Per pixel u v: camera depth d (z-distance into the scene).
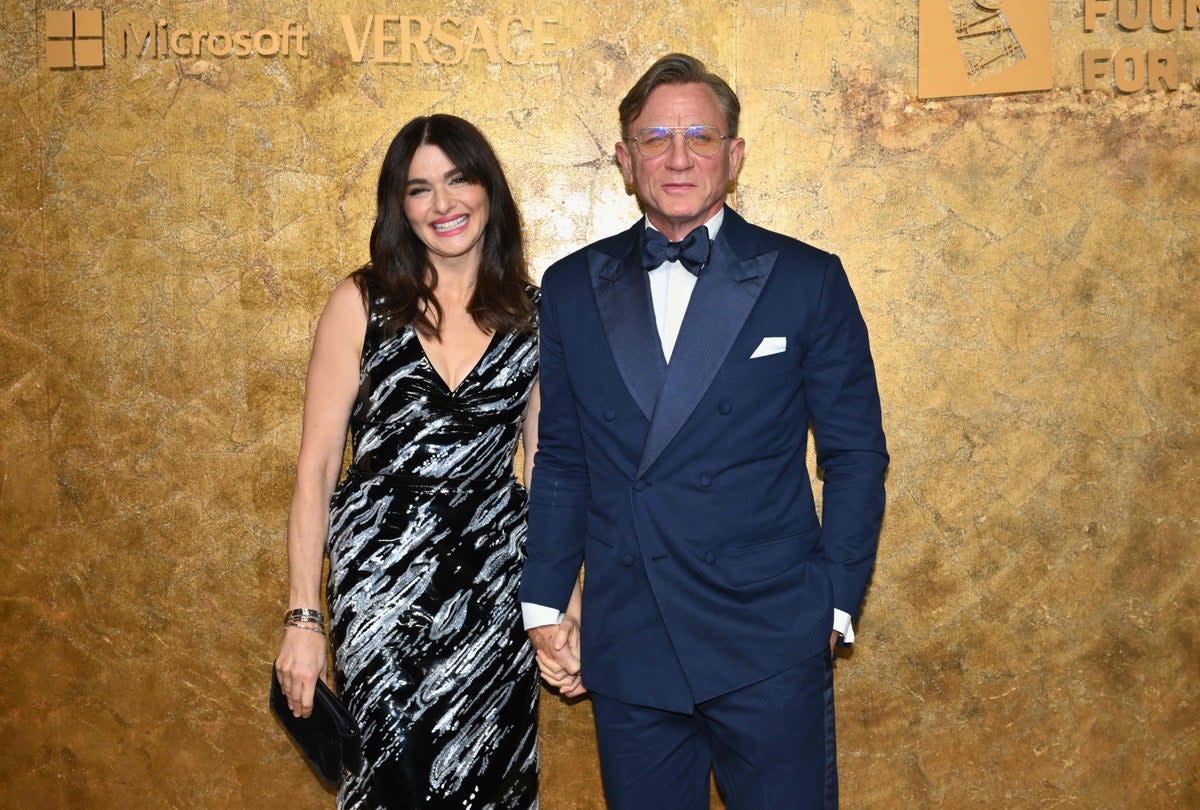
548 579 2.33
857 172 2.80
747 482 2.15
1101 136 2.77
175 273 2.87
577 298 2.29
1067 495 2.85
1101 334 2.81
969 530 2.87
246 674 2.95
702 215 2.23
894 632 2.89
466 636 2.41
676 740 2.26
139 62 2.82
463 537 2.41
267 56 2.81
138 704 2.97
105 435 2.91
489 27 2.80
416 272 2.45
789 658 2.12
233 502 2.91
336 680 2.49
